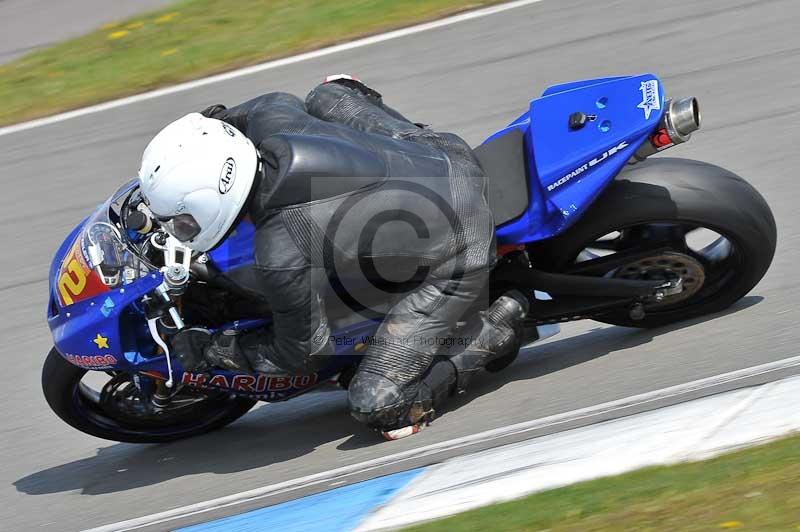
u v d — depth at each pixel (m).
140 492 16.52
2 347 21.75
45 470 17.94
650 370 16.47
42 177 28.03
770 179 22.11
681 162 16.95
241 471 16.58
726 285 17.48
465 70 29.25
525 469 13.62
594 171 16.03
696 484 12.16
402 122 16.81
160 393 17.20
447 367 16.27
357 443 16.62
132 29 36.34
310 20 34.25
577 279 16.75
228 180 14.88
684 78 26.89
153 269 15.84
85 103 31.55
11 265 24.62
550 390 16.70
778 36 27.72
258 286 15.52
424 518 12.85
